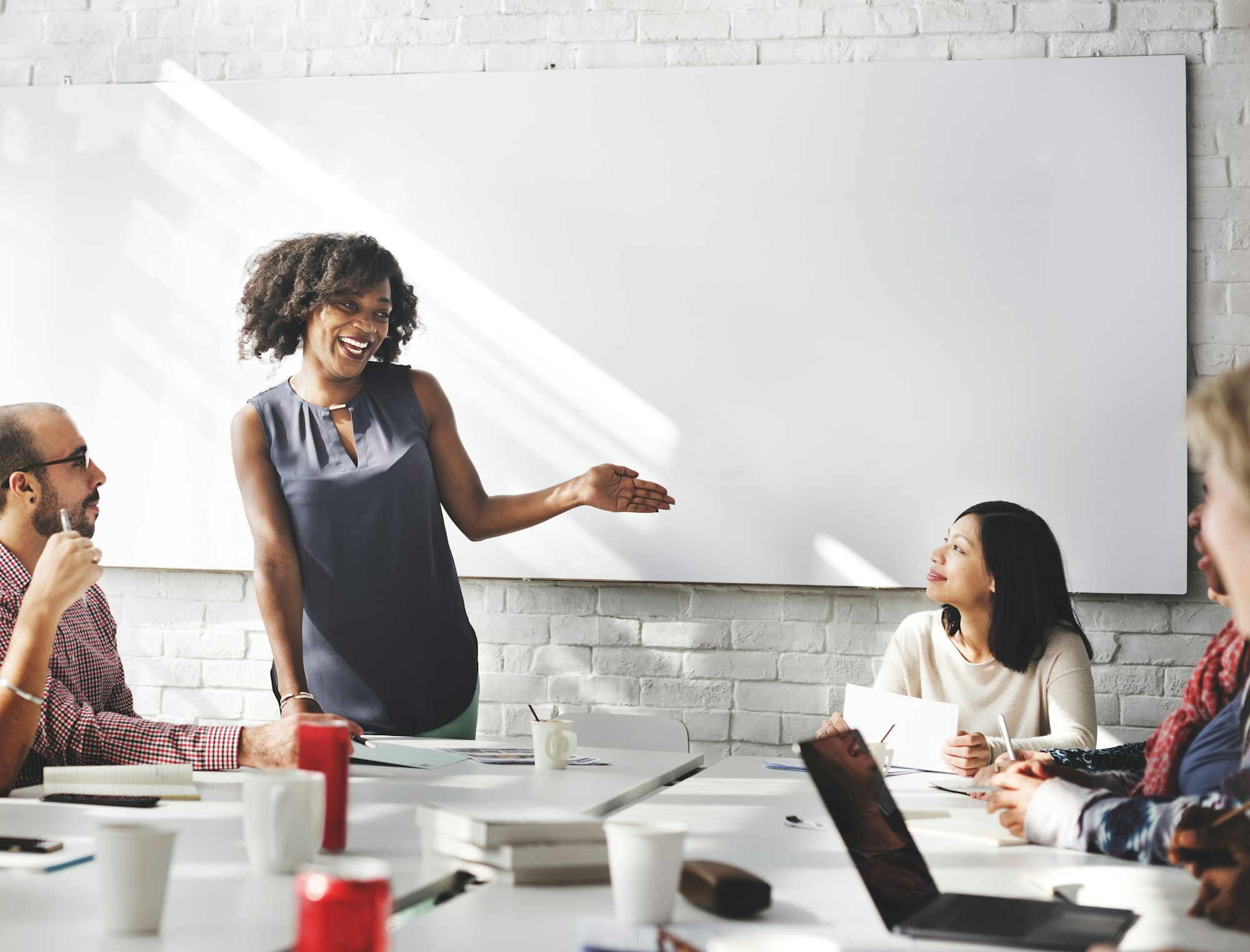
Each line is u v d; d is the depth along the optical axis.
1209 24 2.79
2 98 3.14
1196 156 2.79
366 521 2.64
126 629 3.06
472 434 2.93
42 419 1.72
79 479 1.74
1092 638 2.76
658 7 2.97
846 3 2.90
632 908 0.87
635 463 2.89
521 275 2.95
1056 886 1.02
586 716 2.42
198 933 0.82
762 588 2.88
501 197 2.97
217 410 3.01
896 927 0.88
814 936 0.83
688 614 2.90
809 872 1.09
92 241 3.09
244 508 2.73
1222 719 1.20
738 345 2.87
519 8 3.02
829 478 2.82
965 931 0.87
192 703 3.03
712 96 2.91
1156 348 2.74
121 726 1.61
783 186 2.87
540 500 2.77
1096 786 1.37
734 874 0.93
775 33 2.92
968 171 2.81
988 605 2.30
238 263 3.04
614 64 2.97
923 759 1.87
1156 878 1.04
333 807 1.10
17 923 0.84
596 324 2.92
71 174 3.11
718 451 2.86
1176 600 2.74
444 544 2.76
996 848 1.23
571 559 2.89
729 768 1.88
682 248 2.90
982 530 2.28
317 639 2.62
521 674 2.94
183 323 3.04
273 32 3.11
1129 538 2.72
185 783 1.43
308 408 2.75
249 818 1.01
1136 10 2.81
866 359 2.82
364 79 3.03
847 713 1.96
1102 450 2.74
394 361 2.92
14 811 1.28
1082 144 2.78
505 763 1.83
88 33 3.16
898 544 2.80
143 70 3.13
